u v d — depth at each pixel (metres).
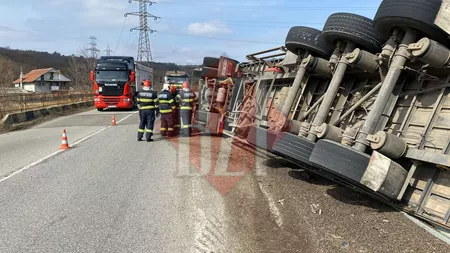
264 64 10.00
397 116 4.89
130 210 4.78
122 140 10.57
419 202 4.20
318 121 5.51
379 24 4.55
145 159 7.86
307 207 4.80
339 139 5.19
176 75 24.97
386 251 3.54
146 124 10.37
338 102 6.14
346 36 5.30
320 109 5.55
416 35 4.34
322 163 4.57
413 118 4.64
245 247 3.74
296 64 7.20
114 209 4.81
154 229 4.18
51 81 84.06
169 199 5.22
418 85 4.74
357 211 4.59
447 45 4.37
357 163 4.29
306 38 6.38
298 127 6.33
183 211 4.75
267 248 3.70
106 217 4.53
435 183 4.16
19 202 5.06
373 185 4.12
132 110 24.22
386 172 4.05
